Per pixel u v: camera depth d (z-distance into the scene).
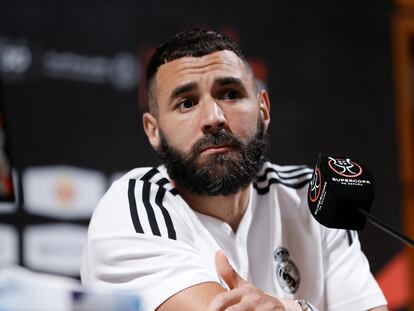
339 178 3.79
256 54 8.23
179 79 4.23
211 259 4.31
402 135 8.84
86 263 4.24
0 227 6.84
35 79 7.19
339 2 8.74
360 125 8.59
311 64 8.47
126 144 7.48
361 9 8.85
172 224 4.12
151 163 7.56
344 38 8.70
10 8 7.17
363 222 3.82
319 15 8.61
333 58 8.59
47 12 7.32
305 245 4.72
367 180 3.82
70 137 7.26
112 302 1.94
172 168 4.30
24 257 6.93
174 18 7.89
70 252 7.12
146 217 4.10
